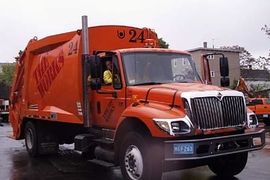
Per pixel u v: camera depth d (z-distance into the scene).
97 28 8.77
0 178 8.13
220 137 6.27
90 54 8.60
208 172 8.35
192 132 6.15
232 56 53.75
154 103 6.74
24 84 11.38
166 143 6.12
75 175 8.29
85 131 9.09
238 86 25.50
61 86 9.25
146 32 9.42
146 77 7.57
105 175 8.25
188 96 6.27
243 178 7.65
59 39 9.45
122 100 7.43
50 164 9.70
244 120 6.82
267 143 13.21
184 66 8.12
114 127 7.73
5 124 27.06
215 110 6.43
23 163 9.89
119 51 7.65
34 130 10.75
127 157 6.84
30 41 11.11
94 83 7.53
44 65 10.20
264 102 22.95
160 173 6.38
